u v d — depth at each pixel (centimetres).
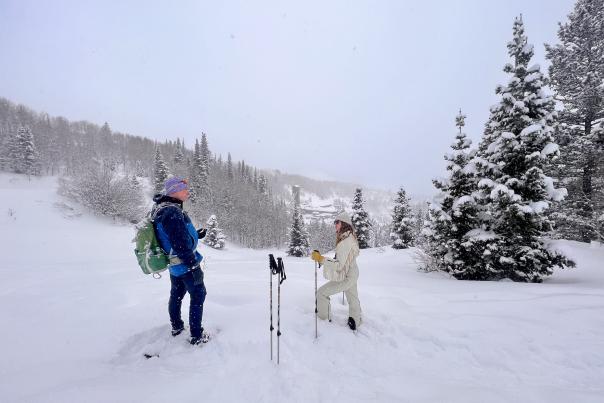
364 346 424
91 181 4516
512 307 582
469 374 363
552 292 696
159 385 291
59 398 256
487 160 1241
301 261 1597
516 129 1173
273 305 542
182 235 368
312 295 629
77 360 353
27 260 2448
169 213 369
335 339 430
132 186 4959
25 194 4459
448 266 1282
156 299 588
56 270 1005
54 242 3006
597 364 380
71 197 4556
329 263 471
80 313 512
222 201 7856
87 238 3341
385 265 1714
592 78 2100
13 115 9725
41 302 569
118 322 473
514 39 1191
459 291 740
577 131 2191
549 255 1097
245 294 608
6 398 256
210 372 326
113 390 275
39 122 10125
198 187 7750
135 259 1577
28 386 280
